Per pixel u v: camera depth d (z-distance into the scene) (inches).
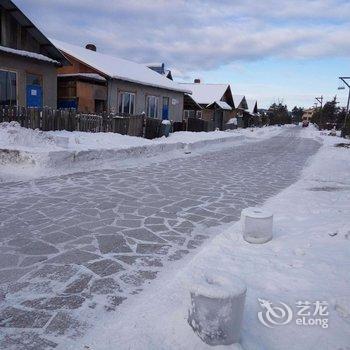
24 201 280.4
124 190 333.4
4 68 617.6
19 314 129.0
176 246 200.1
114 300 140.2
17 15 645.3
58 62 704.4
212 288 105.4
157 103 1021.8
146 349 107.8
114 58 1096.8
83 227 224.7
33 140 445.1
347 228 209.8
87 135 594.2
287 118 4254.4
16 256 178.9
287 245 192.7
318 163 610.5
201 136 949.8
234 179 426.0
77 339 115.7
